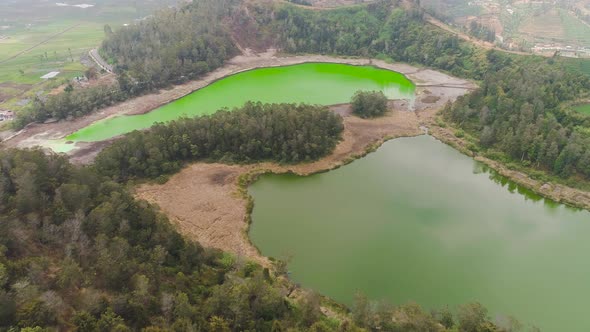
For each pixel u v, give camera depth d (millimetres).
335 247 94000
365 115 160250
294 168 125750
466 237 98375
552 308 79500
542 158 123250
